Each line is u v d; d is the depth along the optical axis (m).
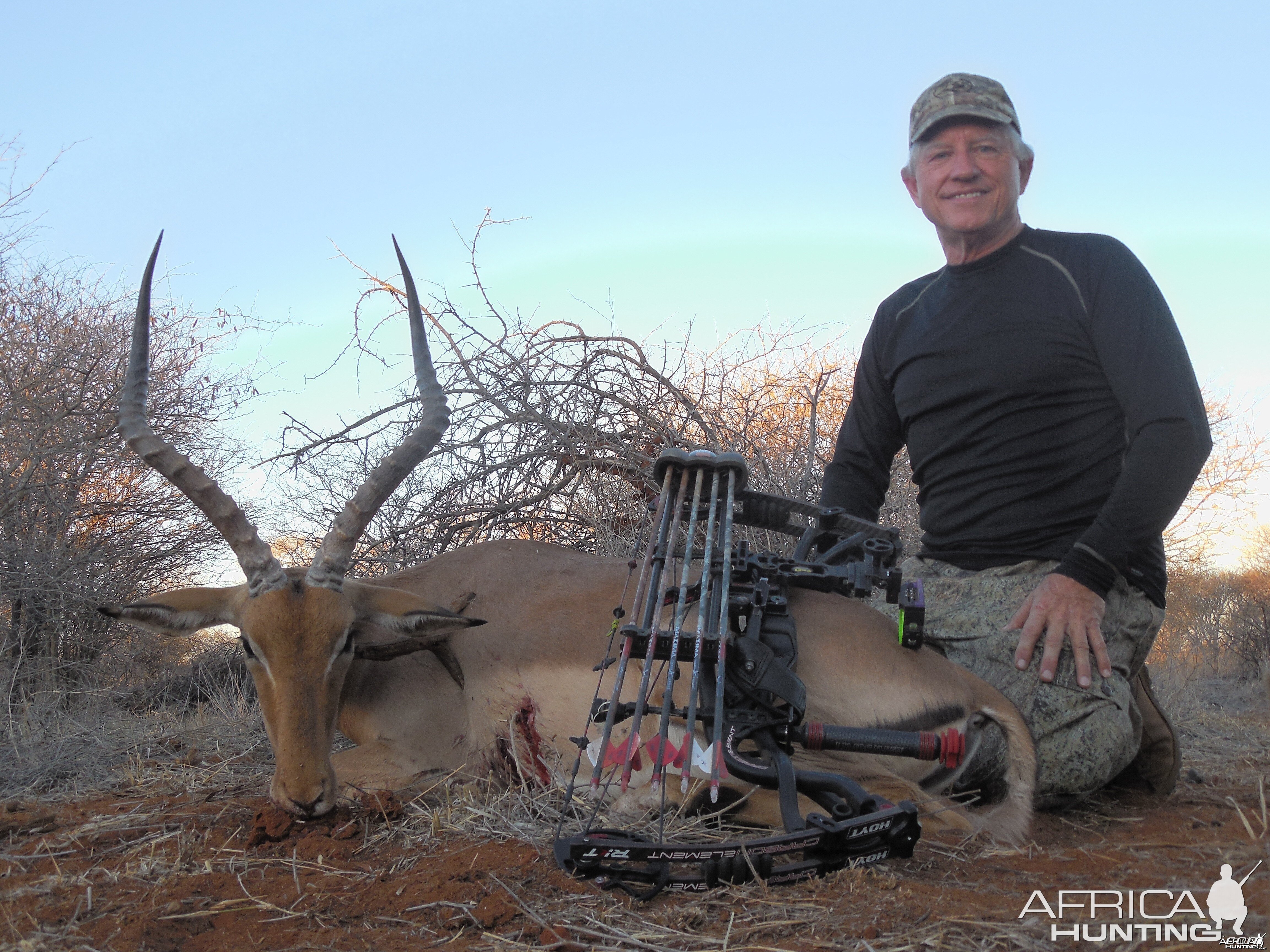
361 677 1.76
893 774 1.45
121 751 1.87
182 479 1.50
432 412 1.69
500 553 1.87
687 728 1.22
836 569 1.41
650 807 1.48
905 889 1.10
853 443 1.92
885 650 1.51
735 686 1.25
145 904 1.12
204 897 1.14
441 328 2.62
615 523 2.59
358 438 2.64
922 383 1.70
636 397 2.68
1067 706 1.50
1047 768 1.50
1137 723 1.59
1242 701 2.95
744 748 1.39
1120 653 1.54
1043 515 1.60
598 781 1.17
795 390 3.13
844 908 1.06
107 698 2.35
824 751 1.37
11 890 1.16
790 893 1.10
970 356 1.64
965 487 1.66
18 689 2.27
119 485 2.96
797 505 1.60
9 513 2.63
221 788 1.63
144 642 2.69
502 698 1.70
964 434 1.65
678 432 2.69
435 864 1.24
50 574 2.55
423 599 1.63
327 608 1.50
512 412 2.60
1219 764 2.00
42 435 2.71
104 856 1.30
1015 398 1.60
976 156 1.63
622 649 1.22
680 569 1.72
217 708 2.30
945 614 1.62
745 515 1.64
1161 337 1.51
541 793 1.55
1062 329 1.58
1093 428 1.58
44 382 2.76
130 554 2.85
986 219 1.64
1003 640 1.57
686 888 1.11
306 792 1.38
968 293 1.68
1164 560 1.65
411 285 1.80
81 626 2.64
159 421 3.00
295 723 1.42
